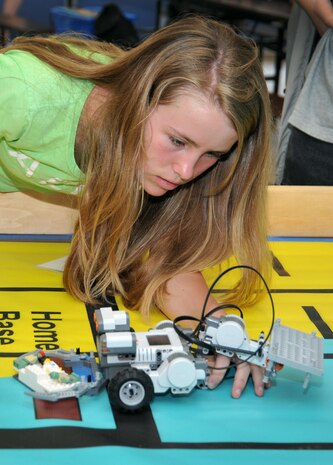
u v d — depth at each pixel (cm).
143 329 125
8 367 108
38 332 119
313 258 158
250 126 126
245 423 98
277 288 143
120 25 401
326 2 191
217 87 118
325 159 199
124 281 137
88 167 136
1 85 136
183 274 137
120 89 131
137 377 97
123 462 88
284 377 111
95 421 96
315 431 98
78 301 132
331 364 116
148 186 131
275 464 90
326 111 195
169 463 88
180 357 100
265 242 140
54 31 432
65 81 138
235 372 108
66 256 152
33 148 143
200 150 121
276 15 419
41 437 91
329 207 171
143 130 124
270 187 168
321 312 134
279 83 484
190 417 99
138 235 142
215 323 106
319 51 195
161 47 125
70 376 102
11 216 162
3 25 424
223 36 126
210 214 140
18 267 144
